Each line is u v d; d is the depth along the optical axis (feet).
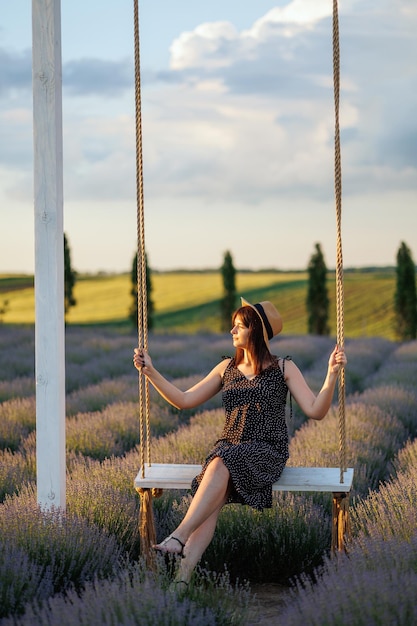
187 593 11.60
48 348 14.25
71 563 12.48
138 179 13.64
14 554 12.04
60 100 14.28
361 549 12.21
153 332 85.46
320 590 10.71
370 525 13.66
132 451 22.74
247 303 14.30
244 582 14.24
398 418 30.96
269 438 13.57
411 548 11.64
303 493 16.16
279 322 14.23
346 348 64.90
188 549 12.37
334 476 13.53
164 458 20.38
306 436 24.31
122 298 157.69
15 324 130.93
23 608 11.27
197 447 22.13
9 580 11.47
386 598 9.92
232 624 11.02
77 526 13.51
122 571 12.48
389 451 24.20
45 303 14.23
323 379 42.98
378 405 32.42
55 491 14.28
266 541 14.39
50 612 10.61
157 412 29.99
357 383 46.09
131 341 68.85
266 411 13.70
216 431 24.31
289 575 14.28
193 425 27.78
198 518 12.31
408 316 94.38
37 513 13.57
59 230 14.28
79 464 19.92
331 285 150.10
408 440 25.05
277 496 15.69
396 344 76.69
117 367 49.93
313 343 68.49
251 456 12.92
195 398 14.23
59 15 14.28
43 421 14.26
